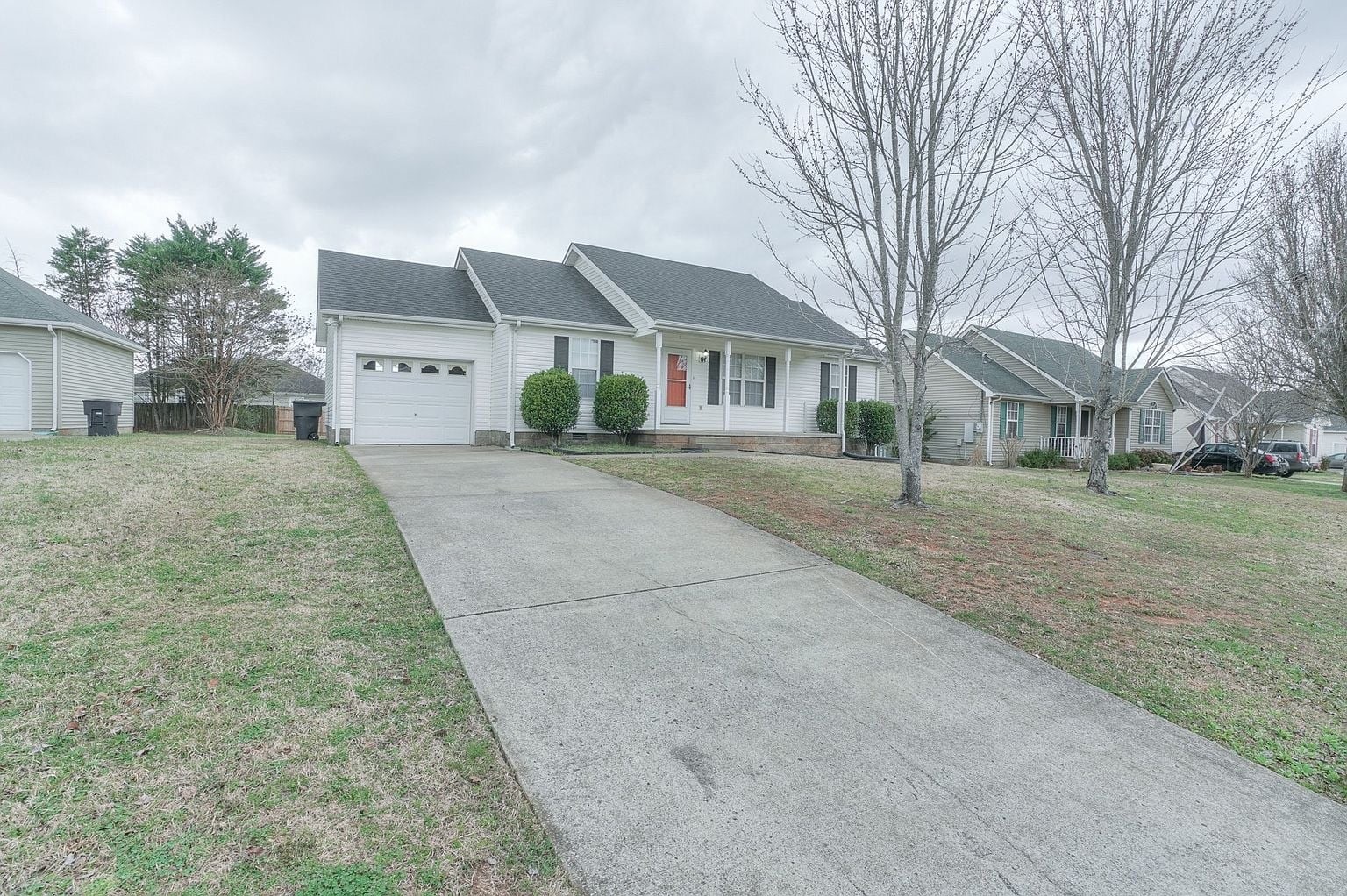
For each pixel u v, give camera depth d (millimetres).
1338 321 13578
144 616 3654
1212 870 2266
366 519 5949
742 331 15625
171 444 11031
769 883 2061
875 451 19328
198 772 2377
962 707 3318
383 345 13953
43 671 2990
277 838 2088
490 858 2092
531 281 16422
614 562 5199
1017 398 23016
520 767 2570
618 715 3006
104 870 1904
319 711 2848
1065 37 9188
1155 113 9820
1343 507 12406
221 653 3289
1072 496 10406
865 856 2213
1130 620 4727
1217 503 11656
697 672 3482
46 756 2400
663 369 15961
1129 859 2287
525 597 4340
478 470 9305
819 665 3672
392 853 2074
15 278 16797
